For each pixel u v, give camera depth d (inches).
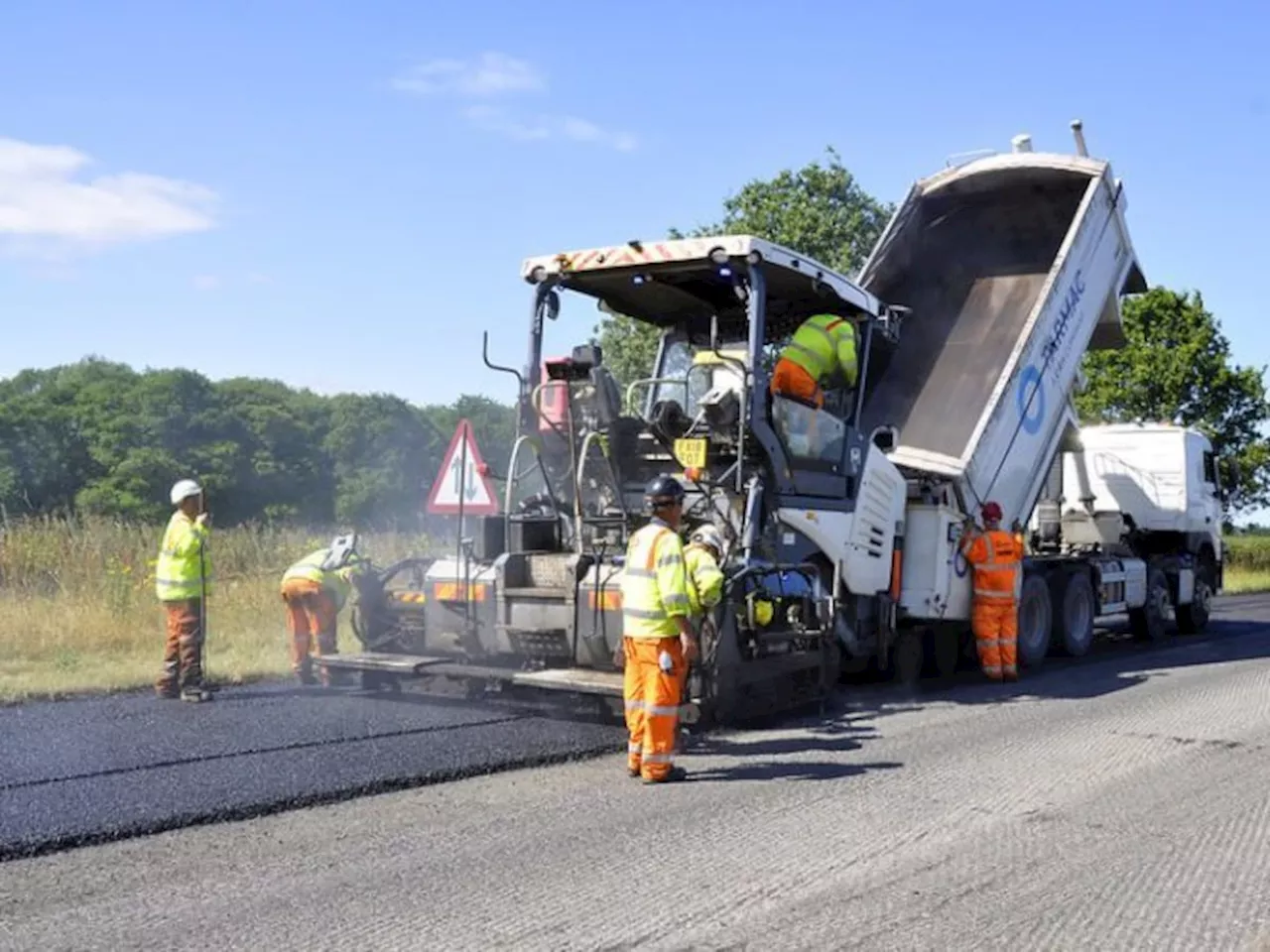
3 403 1806.1
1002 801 259.6
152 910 187.2
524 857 215.9
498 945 172.7
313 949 171.0
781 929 180.4
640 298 412.2
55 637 455.2
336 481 1882.4
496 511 382.3
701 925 181.6
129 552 604.7
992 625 465.1
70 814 234.4
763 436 360.2
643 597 278.4
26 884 200.1
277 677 414.3
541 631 353.7
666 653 276.7
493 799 258.1
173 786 256.5
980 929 181.8
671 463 378.3
